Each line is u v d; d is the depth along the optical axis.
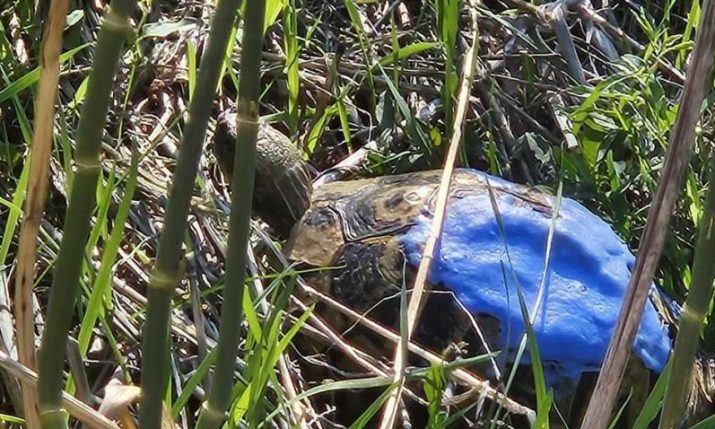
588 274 1.88
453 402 1.71
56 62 0.94
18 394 1.61
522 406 1.76
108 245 1.40
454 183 2.06
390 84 2.46
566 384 1.79
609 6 3.07
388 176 2.28
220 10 0.85
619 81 2.42
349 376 1.88
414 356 1.88
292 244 2.11
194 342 1.90
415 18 2.99
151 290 0.96
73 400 1.25
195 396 1.80
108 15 0.82
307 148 2.57
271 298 2.00
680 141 1.05
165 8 2.84
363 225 2.04
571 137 2.59
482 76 2.72
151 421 1.01
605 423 1.17
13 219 1.58
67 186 1.72
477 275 1.85
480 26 2.92
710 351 2.11
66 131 1.78
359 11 2.95
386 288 1.91
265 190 2.15
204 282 2.07
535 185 2.42
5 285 1.70
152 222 2.19
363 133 2.68
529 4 2.87
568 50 2.75
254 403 1.49
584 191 2.35
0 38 2.23
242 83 0.91
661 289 2.06
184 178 0.91
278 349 1.59
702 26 1.01
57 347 0.97
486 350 1.77
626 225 2.34
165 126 2.47
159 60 2.63
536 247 1.90
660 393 1.32
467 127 2.58
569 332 1.79
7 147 2.11
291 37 2.53
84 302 1.85
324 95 2.62
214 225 2.21
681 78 2.72
